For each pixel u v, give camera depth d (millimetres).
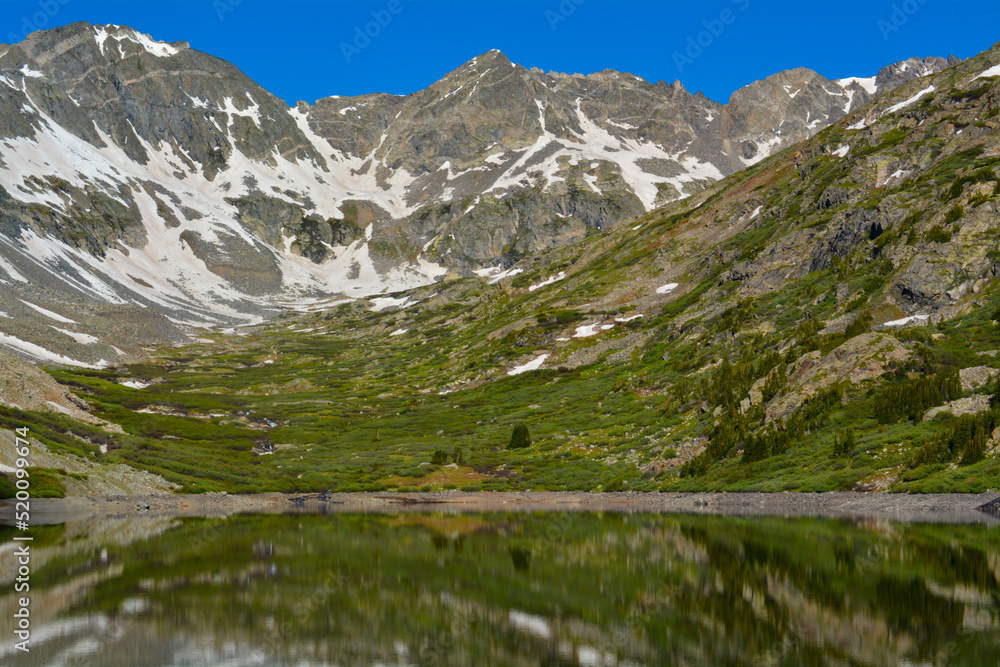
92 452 124125
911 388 99438
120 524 79812
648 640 35438
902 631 35469
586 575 49156
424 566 53125
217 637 36469
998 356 105625
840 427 103000
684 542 60906
